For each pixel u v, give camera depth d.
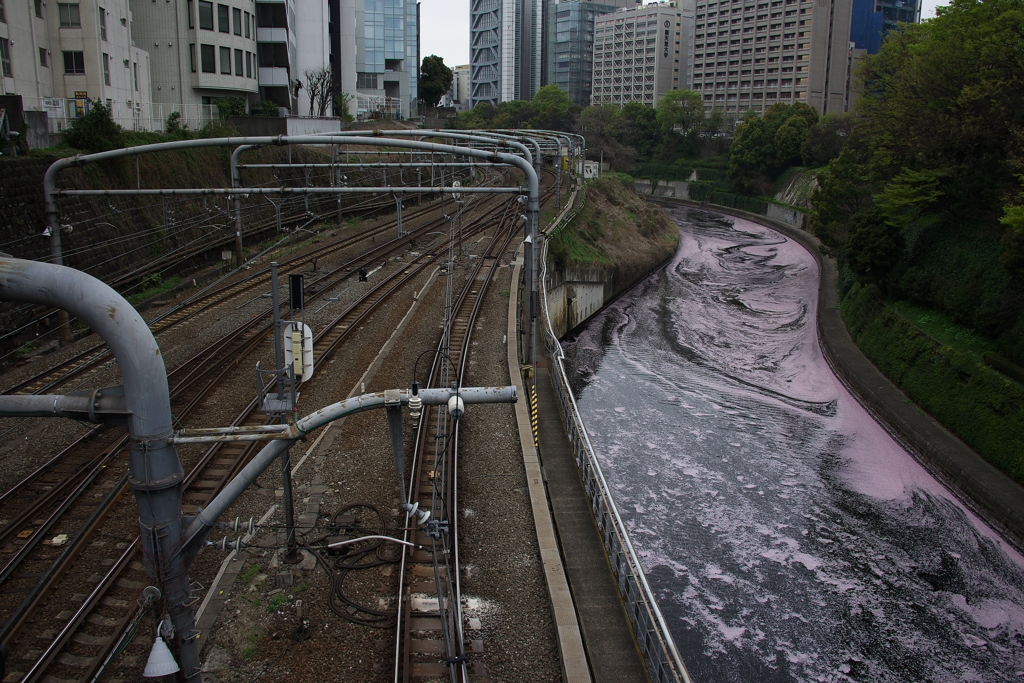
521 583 12.46
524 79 174.62
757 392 32.25
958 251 32.25
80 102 32.69
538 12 171.50
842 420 29.17
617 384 32.69
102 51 36.31
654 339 40.09
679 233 71.75
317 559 12.48
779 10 114.94
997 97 30.36
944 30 33.56
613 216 60.59
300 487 14.88
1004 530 21.08
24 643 10.34
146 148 17.91
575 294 40.88
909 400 29.50
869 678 16.00
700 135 109.06
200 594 11.61
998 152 32.06
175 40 47.28
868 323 36.84
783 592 18.59
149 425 7.29
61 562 11.84
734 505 22.50
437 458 15.21
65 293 6.82
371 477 15.41
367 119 74.12
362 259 35.41
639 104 112.81
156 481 7.42
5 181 22.61
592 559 13.69
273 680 10.02
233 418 17.75
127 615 10.88
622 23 148.25
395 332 25.22
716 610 17.86
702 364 36.00
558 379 20.75
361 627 11.12
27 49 33.12
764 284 52.50
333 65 75.25
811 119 86.31
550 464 17.30
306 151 44.03
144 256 29.25
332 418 9.49
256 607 11.39
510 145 21.45
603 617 12.11
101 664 9.92
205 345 22.77
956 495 23.23
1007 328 26.78
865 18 121.94
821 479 24.22
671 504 22.47
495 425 18.47
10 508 13.48
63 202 25.34
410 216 49.06
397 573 12.40
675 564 19.55
